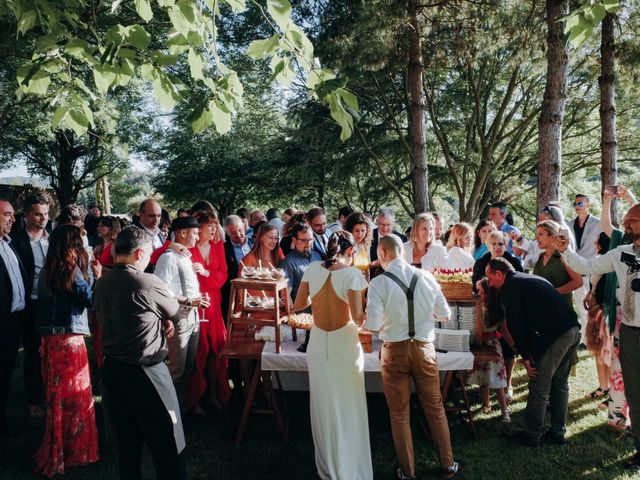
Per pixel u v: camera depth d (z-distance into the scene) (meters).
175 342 4.07
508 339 4.22
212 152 22.22
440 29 11.13
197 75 2.23
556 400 3.88
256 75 16.58
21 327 4.36
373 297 3.27
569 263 3.71
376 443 3.98
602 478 3.42
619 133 18.08
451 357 3.76
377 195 18.25
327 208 23.81
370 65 9.20
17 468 3.54
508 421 4.24
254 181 21.70
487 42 10.55
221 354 3.91
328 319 3.34
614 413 4.09
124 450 2.86
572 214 18.25
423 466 3.59
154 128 23.80
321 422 3.32
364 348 3.87
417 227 5.22
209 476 3.51
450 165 16.66
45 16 2.41
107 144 21.41
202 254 4.61
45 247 4.59
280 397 4.64
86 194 43.31
